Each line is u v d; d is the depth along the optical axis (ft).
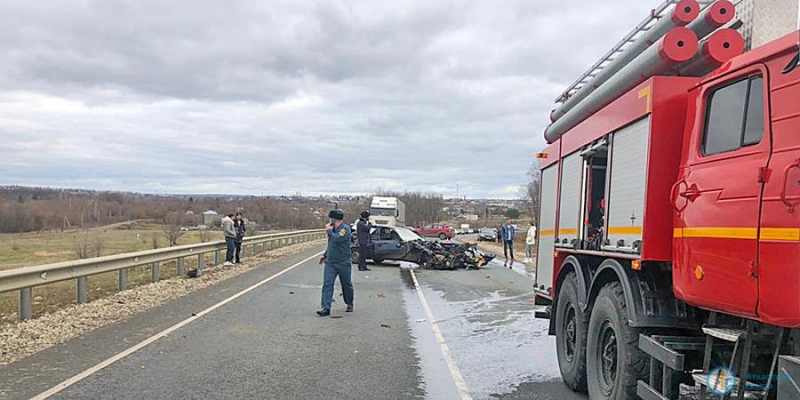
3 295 46.50
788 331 11.68
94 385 21.29
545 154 29.14
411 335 31.99
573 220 23.43
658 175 15.92
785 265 11.14
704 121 14.60
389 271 71.26
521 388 22.35
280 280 56.03
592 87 22.88
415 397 20.92
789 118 11.59
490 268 79.92
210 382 22.04
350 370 24.31
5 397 19.74
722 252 13.09
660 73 17.10
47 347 27.25
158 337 29.66
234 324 33.50
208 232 138.31
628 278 17.01
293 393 20.98
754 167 12.30
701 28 16.55
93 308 37.68
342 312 38.91
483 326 35.40
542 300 29.73
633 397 16.66
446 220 417.69
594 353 19.26
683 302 15.89
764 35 15.26
